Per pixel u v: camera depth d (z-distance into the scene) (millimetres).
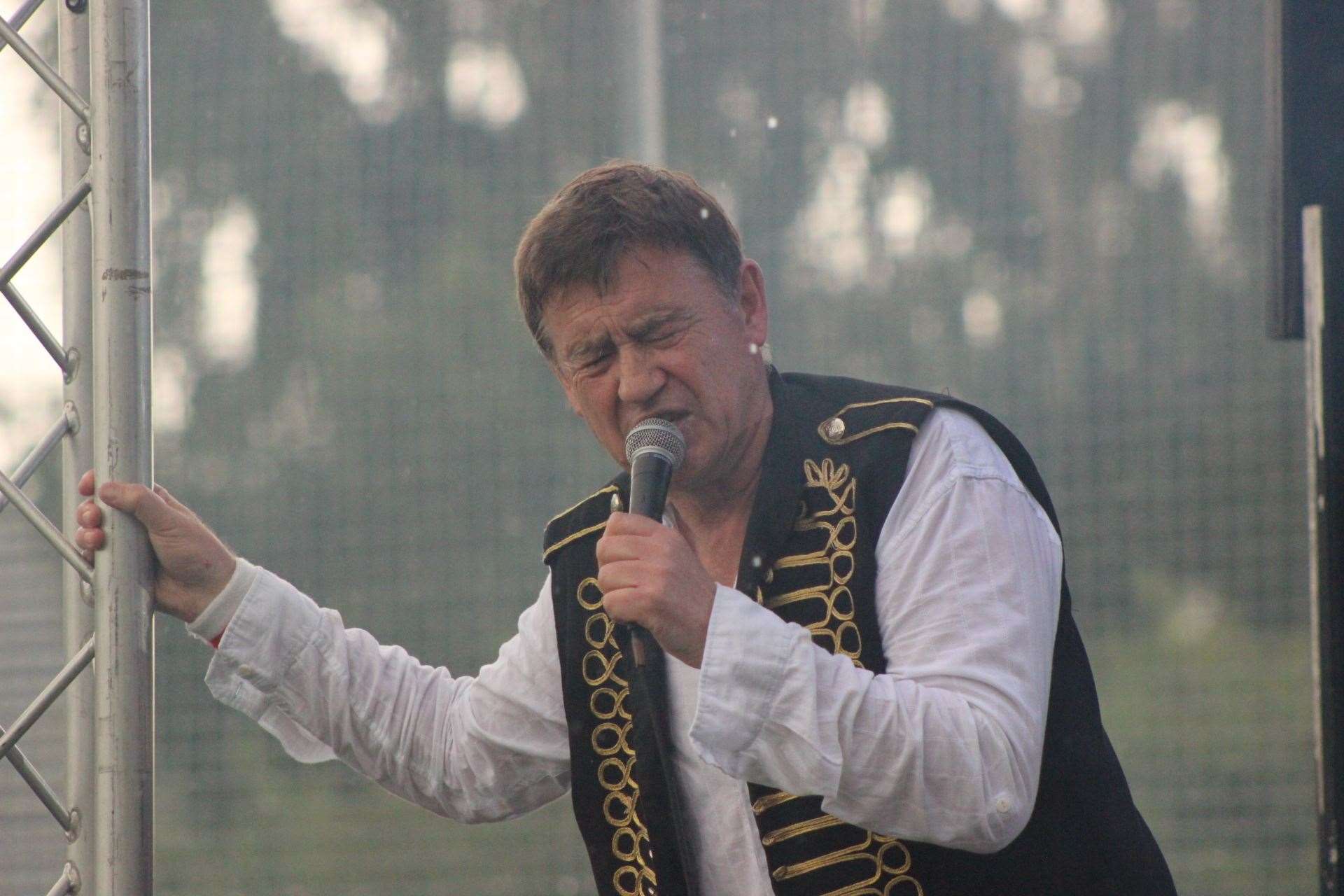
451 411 24812
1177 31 25141
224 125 25641
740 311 7277
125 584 7020
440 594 24312
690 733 6152
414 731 8320
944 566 6762
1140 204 24812
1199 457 24156
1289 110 9102
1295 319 9172
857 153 24594
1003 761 6316
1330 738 8500
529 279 7203
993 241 24688
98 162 6980
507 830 23156
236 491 24906
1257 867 23172
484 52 25656
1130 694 23812
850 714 6195
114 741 6867
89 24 7098
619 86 25109
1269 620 23781
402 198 25453
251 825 23531
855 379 7680
